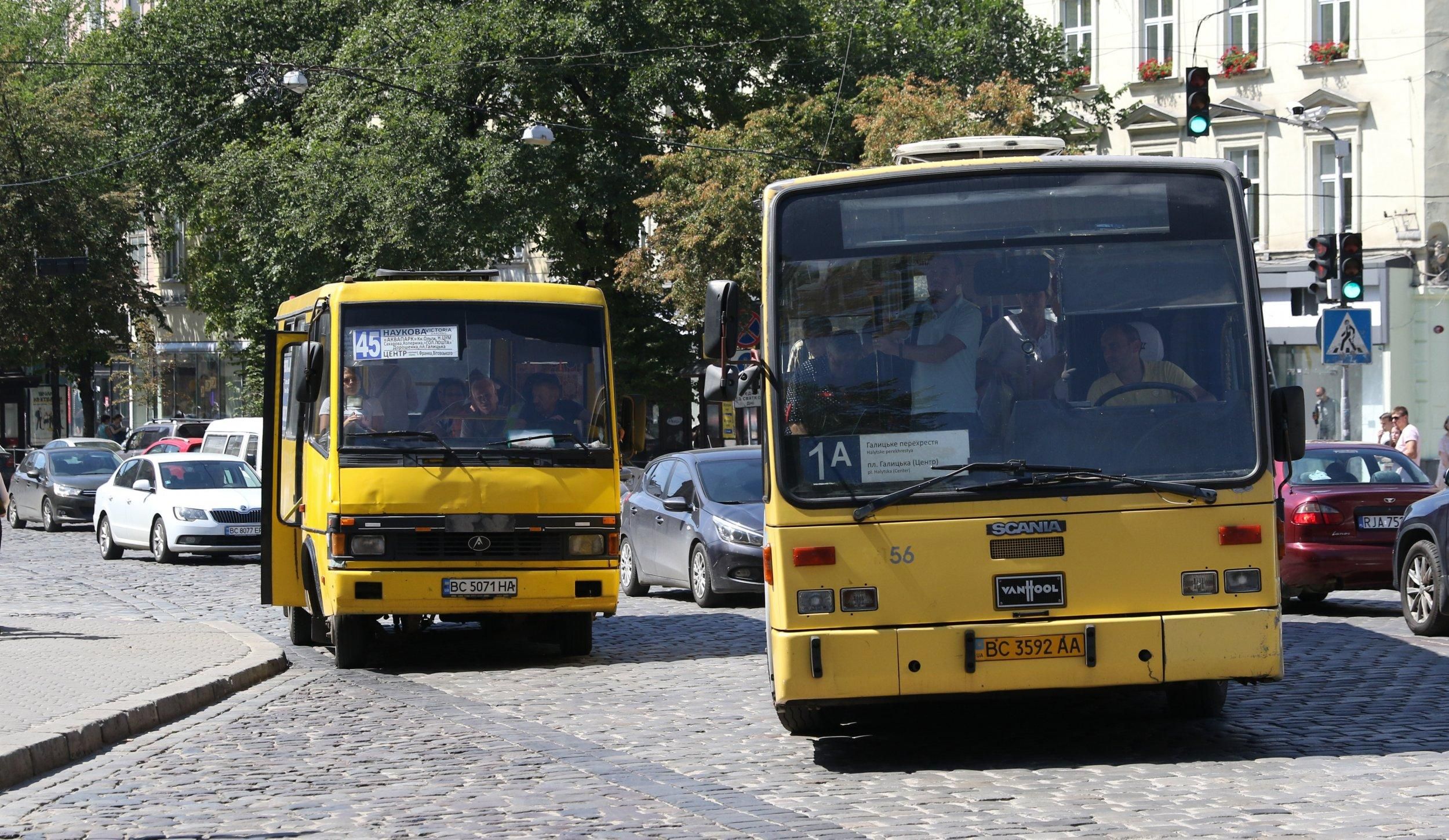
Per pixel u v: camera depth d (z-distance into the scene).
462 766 9.64
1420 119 38.22
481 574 14.60
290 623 17.84
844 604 9.11
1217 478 9.16
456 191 41.19
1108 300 9.38
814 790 8.72
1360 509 17.20
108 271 55.47
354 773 9.47
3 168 54.06
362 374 14.70
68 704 11.16
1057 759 9.46
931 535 9.09
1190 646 9.02
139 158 54.09
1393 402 38.22
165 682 12.42
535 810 8.29
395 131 41.16
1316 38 39.94
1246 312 9.36
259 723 11.48
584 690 13.13
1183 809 7.91
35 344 55.03
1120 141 43.59
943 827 7.62
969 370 9.31
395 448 14.56
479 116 42.56
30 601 20.98
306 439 15.78
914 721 11.07
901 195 9.51
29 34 67.19
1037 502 9.09
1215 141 41.78
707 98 43.34
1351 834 7.27
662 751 10.09
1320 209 40.00
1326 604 18.97
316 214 42.28
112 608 20.23
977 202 9.48
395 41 42.56
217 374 70.81
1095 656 8.98
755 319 39.25
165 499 28.02
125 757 10.06
